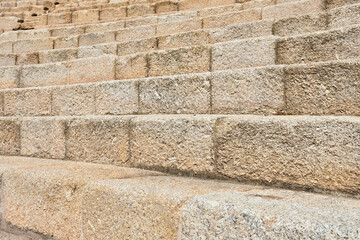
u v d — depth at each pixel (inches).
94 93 137.6
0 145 140.3
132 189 73.2
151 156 99.2
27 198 96.3
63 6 502.9
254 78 100.4
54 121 125.3
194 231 59.6
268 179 77.3
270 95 97.3
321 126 71.6
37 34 348.8
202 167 88.3
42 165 108.3
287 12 214.1
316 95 89.3
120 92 129.6
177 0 372.2
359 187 66.1
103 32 285.1
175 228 64.5
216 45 142.4
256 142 79.8
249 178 80.1
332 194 68.9
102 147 111.7
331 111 86.5
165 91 117.8
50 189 90.9
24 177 97.4
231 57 138.0
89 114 138.6
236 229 53.8
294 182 73.7
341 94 85.1
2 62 238.8
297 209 53.6
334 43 113.9
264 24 172.4
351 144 67.9
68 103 144.7
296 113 92.5
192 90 111.8
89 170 97.9
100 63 175.6
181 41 198.4
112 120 109.6
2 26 476.1
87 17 416.8
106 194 77.0
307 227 46.9
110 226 75.4
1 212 103.4
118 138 107.7
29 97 155.9
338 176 68.6
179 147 93.2
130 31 276.5
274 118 78.7
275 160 76.7
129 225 71.8
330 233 45.0
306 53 119.9
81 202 82.5
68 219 86.6
